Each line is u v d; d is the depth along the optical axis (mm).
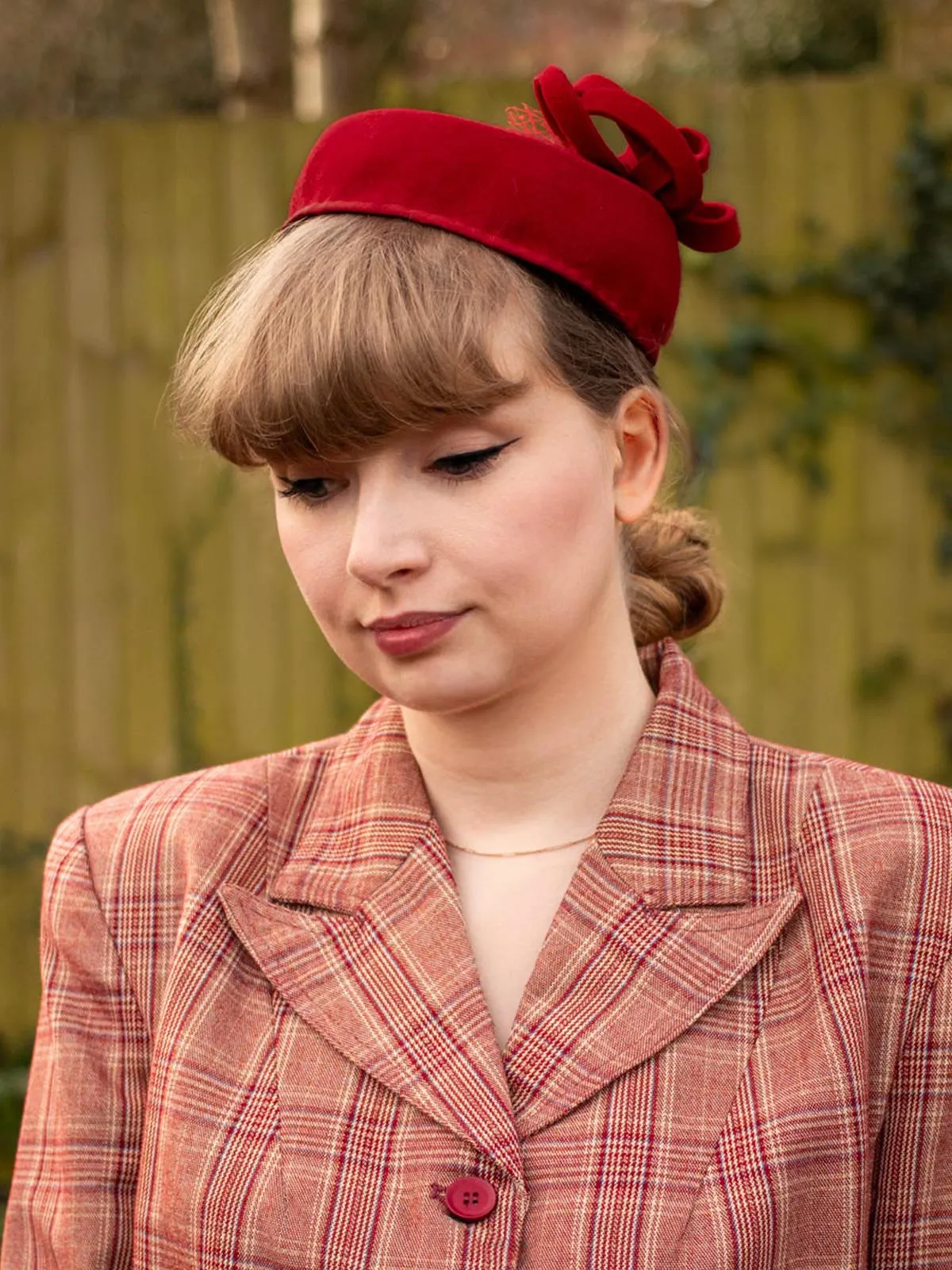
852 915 1594
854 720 3586
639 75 7676
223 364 1561
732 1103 1567
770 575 3555
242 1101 1601
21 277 3566
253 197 3529
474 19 8016
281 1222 1569
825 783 1645
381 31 6539
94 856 1686
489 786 1646
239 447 1571
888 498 3537
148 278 3561
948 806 1632
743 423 3521
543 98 1595
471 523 1537
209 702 3674
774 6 6875
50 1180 1648
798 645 3568
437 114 1562
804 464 3525
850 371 3504
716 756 1661
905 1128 1586
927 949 1597
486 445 1537
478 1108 1572
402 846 1646
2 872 3705
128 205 3543
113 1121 1643
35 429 3604
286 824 1688
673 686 1677
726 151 3459
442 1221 1558
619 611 1653
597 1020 1589
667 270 1625
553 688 1627
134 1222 1615
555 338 1551
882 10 6484
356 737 1712
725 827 1639
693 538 1755
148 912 1659
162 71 7305
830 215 3461
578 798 1646
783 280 3480
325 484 1561
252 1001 1630
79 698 3680
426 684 1555
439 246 1546
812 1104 1561
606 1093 1574
